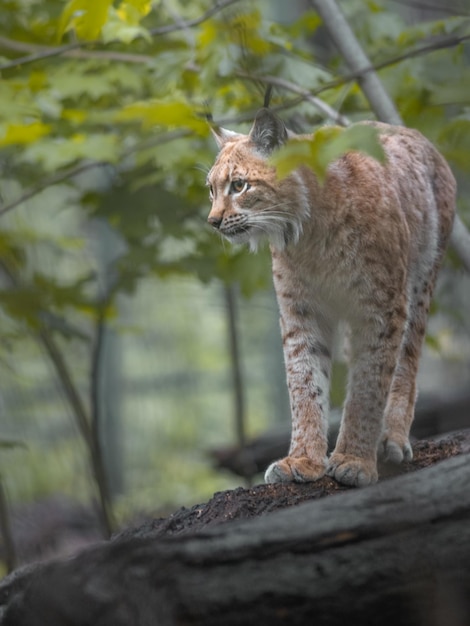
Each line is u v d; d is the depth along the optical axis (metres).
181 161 10.97
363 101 11.20
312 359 7.91
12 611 5.36
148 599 4.83
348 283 7.69
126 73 11.04
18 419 21.70
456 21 10.77
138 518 17.31
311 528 4.98
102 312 13.84
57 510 18.86
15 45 10.94
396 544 4.99
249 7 10.60
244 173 7.77
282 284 7.98
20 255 14.50
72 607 5.04
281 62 10.68
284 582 4.87
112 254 20.20
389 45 11.74
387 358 7.61
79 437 20.39
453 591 5.04
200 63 10.21
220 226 7.90
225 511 6.94
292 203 7.68
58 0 11.63
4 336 14.23
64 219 20.42
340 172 7.62
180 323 28.97
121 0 10.35
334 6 9.75
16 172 13.01
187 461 22.97
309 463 7.49
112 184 12.86
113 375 22.58
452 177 9.12
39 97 10.58
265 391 28.17
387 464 7.80
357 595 4.94
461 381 14.98
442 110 10.83
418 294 8.61
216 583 4.85
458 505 5.08
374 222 7.54
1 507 14.30
